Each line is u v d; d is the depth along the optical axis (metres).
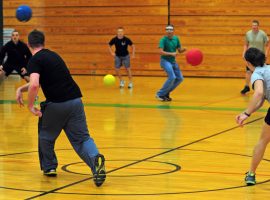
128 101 15.28
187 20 22.00
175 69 15.37
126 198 6.07
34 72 6.56
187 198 6.07
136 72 22.73
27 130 10.75
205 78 21.77
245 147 9.02
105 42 23.08
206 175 7.14
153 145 9.20
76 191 6.38
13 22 23.78
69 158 8.21
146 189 6.45
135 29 22.59
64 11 23.39
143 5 22.45
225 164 7.79
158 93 15.48
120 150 8.78
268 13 21.20
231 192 6.32
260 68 6.41
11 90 18.25
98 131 10.59
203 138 9.84
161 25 22.31
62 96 6.68
